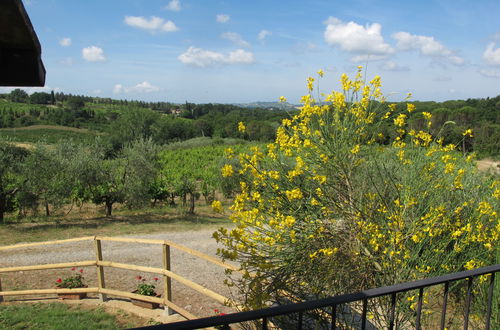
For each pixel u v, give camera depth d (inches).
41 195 508.7
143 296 219.6
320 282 126.8
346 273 127.6
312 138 142.2
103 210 592.7
